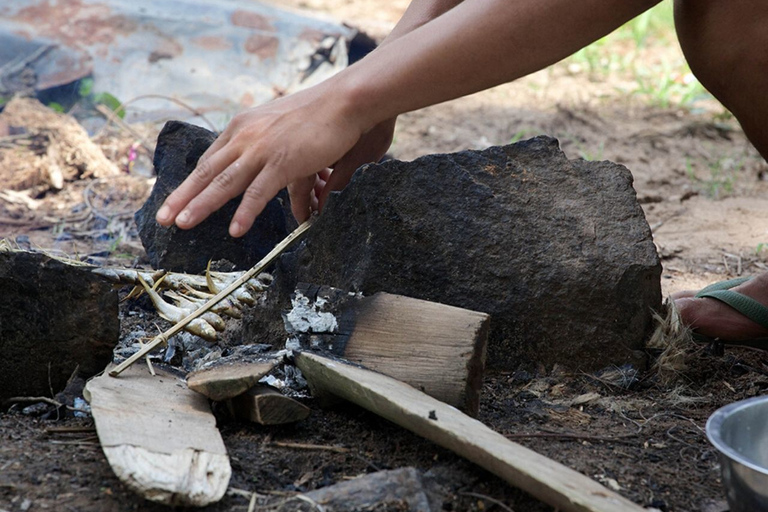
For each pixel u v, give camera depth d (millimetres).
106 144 4664
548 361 2156
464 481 1647
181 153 2633
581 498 1383
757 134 2207
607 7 1848
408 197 2125
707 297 2332
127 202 4039
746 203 4297
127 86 5113
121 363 1906
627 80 6617
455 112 5859
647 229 2172
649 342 2197
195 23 5316
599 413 2025
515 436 1864
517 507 1586
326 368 1831
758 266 3412
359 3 7953
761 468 1424
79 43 5156
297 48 5344
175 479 1449
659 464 1799
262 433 1822
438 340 1880
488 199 2137
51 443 1704
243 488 1609
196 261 2586
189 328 2004
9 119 4434
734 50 2053
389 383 1804
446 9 2236
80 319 1907
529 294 2117
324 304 2039
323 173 2424
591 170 2227
